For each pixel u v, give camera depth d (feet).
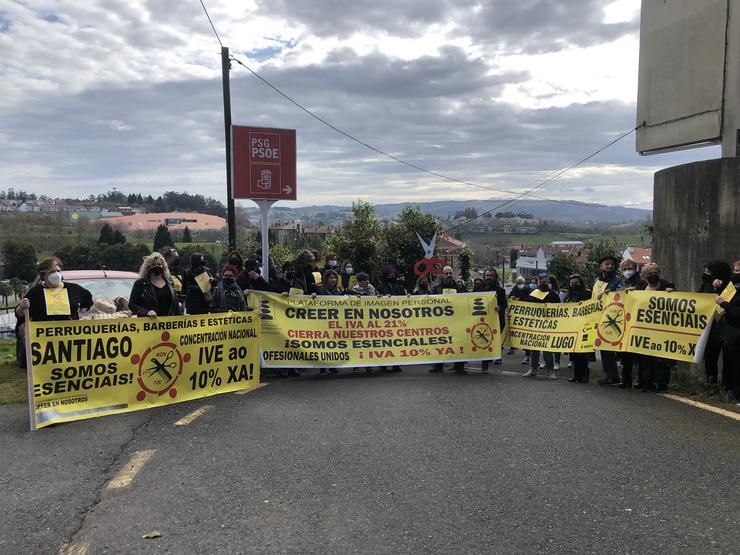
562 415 19.42
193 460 15.03
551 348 29.04
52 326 18.51
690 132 32.63
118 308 32.22
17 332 21.29
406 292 35.99
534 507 12.27
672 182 30.45
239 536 11.01
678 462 14.83
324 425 18.15
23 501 12.55
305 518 11.75
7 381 23.77
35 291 20.54
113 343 19.80
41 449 15.90
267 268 40.32
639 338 24.13
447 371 30.99
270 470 14.34
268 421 18.63
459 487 13.32
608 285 26.45
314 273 32.22
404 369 32.83
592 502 12.51
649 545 10.67
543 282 34.63
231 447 16.05
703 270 28.02
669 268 30.73
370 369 31.17
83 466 14.61
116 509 12.16
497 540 10.87
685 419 18.78
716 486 13.30
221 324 22.91
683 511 12.05
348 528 11.33
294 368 28.43
